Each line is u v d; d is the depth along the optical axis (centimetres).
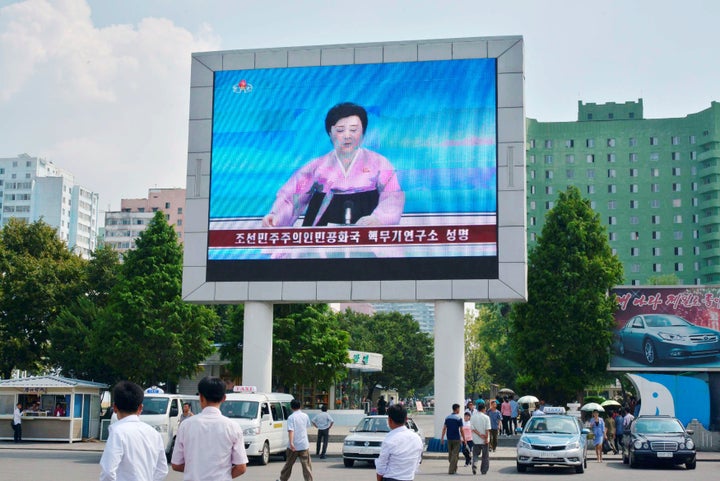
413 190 3173
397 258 3147
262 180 3291
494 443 3225
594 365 4588
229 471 772
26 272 5184
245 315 3291
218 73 3388
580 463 2436
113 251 5581
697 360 3969
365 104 3259
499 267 3086
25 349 5166
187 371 4831
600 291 4688
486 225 3111
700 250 12975
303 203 3244
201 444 764
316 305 5097
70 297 5347
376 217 3180
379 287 3144
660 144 13288
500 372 8669
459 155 3169
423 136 3200
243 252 3266
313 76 3319
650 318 4066
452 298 3095
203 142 3362
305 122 3294
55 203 18088
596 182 13375
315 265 3198
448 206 3145
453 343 3130
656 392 3800
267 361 3269
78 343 4988
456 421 2405
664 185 13200
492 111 3178
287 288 3206
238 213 3291
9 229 5538
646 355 4038
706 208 12912
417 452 935
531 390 5106
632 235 13200
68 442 3666
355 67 3294
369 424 2819
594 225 4912
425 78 3241
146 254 4878
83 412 3797
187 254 3306
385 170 3200
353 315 10194
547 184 13438
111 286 5475
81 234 18788
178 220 17575
